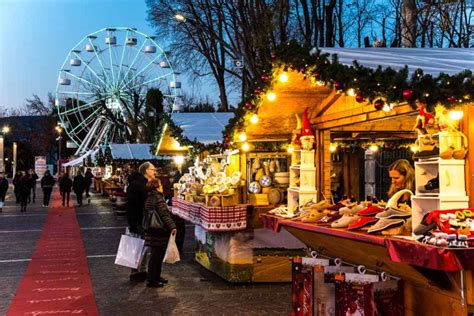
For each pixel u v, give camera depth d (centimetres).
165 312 663
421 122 438
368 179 1145
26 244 1291
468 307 403
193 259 1054
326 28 1650
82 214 2217
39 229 1633
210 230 789
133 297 741
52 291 780
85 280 857
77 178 2717
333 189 912
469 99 364
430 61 477
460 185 409
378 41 700
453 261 355
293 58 536
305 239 629
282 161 871
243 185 839
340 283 470
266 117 727
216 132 1070
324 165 703
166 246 820
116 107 3769
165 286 809
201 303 705
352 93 470
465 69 413
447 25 1545
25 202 2389
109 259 1062
